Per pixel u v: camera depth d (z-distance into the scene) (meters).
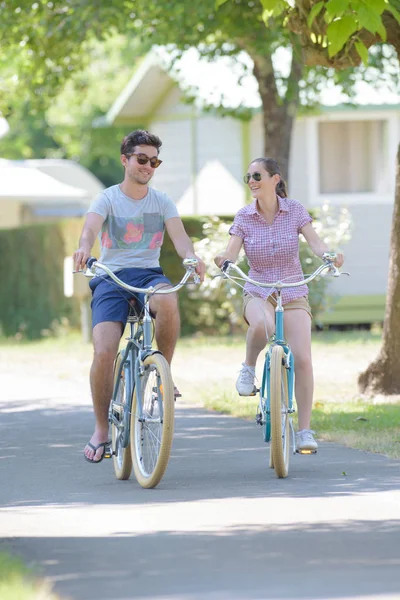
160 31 45.44
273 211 21.28
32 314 64.88
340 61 28.05
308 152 61.66
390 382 32.47
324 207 54.19
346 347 49.16
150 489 19.70
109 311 20.47
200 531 16.05
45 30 46.06
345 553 14.59
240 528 16.20
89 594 12.70
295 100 49.97
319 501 18.20
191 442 25.25
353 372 39.75
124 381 20.88
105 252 20.64
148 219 20.58
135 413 20.23
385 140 61.72
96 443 20.94
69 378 40.84
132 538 15.68
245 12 41.78
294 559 14.27
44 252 62.88
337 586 12.85
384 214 61.94
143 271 20.61
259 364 43.06
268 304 21.17
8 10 44.31
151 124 67.19
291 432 22.00
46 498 19.17
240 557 14.42
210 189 64.06
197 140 64.50
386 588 12.73
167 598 12.45
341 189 62.00
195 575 13.52
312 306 52.53
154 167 20.34
